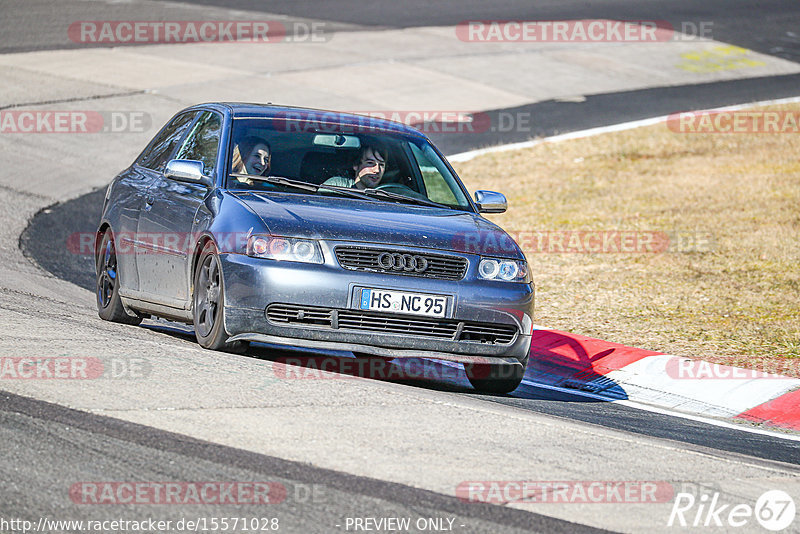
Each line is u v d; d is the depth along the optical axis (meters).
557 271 45.69
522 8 126.94
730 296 40.94
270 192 25.69
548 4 130.12
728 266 45.81
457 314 24.12
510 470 17.84
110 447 16.92
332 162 27.20
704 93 94.50
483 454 18.58
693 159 72.50
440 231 25.00
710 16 128.75
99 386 20.17
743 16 129.75
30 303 30.28
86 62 88.12
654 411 27.28
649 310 39.03
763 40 118.50
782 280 43.12
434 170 28.66
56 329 25.19
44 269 39.22
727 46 114.31
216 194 25.48
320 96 82.75
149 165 30.64
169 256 26.59
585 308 39.31
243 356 24.08
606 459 19.31
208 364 22.66
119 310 30.06
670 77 100.12
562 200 61.66
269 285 23.05
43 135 66.50
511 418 21.48
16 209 49.84
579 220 56.62
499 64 99.38
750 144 76.75
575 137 78.19
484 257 24.89
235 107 28.56
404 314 23.67
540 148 74.81
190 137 29.14
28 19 104.12
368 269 23.59
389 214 25.36
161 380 20.92
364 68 93.69
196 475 16.02
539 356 33.19
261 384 21.41
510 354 25.06
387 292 23.55
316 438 18.28
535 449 19.34
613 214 57.91
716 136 79.44
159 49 95.50
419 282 23.84
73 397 19.34
